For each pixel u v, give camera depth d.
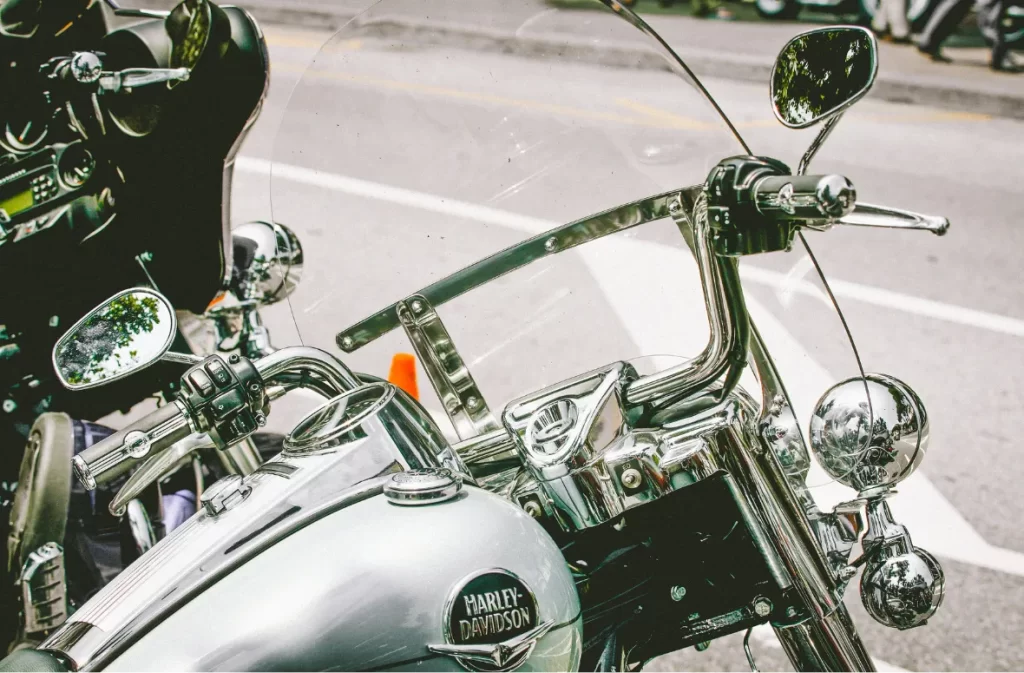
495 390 1.62
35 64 2.01
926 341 4.88
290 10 10.73
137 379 2.19
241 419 1.41
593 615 1.50
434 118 1.67
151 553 1.40
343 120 1.72
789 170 1.25
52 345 2.10
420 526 1.26
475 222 1.65
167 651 1.21
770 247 1.25
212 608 1.23
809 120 1.38
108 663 1.23
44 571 1.84
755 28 10.91
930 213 6.55
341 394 1.49
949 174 7.30
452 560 1.23
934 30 9.98
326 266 1.73
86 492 1.98
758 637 3.00
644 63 1.64
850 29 1.34
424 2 1.70
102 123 2.01
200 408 1.38
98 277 2.11
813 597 1.44
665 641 1.52
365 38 1.72
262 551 1.28
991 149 7.89
